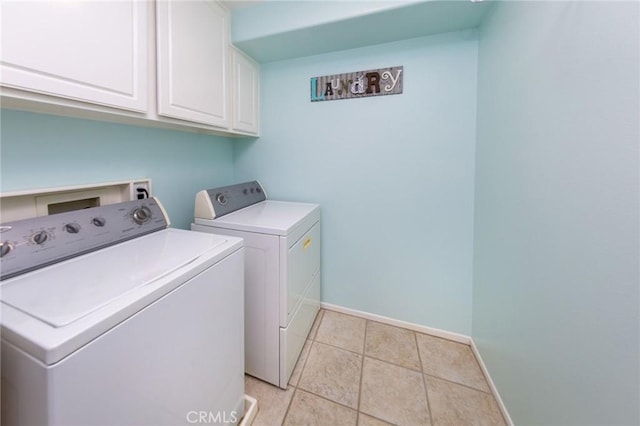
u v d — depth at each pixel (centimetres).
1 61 65
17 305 60
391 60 173
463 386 142
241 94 180
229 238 114
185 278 80
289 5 154
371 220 193
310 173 204
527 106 104
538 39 96
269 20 158
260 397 135
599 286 69
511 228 118
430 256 181
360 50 179
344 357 163
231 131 171
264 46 174
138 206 118
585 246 74
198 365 87
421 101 170
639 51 58
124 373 62
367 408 129
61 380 50
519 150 110
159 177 150
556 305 87
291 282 142
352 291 206
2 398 56
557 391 86
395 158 181
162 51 111
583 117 75
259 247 137
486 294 147
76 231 92
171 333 75
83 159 112
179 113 122
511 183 117
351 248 201
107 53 90
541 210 95
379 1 139
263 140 213
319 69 190
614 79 64
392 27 154
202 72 138
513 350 116
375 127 183
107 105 92
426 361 160
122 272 78
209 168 194
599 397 69
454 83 162
